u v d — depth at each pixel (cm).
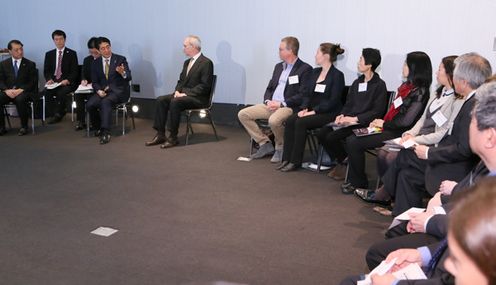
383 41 497
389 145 291
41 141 531
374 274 150
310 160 459
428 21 470
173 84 652
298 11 544
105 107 532
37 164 432
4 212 312
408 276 146
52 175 398
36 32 726
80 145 512
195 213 314
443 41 466
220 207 327
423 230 188
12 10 734
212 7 600
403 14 481
